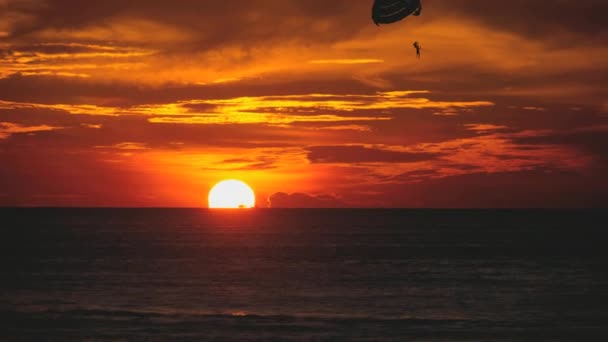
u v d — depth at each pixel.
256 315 59.28
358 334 51.72
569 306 65.56
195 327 53.66
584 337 51.34
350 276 90.12
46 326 53.56
